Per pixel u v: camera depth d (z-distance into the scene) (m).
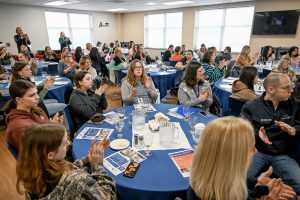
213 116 1.93
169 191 1.02
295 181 1.43
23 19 8.40
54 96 3.29
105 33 11.25
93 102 2.29
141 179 1.11
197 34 9.12
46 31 9.12
